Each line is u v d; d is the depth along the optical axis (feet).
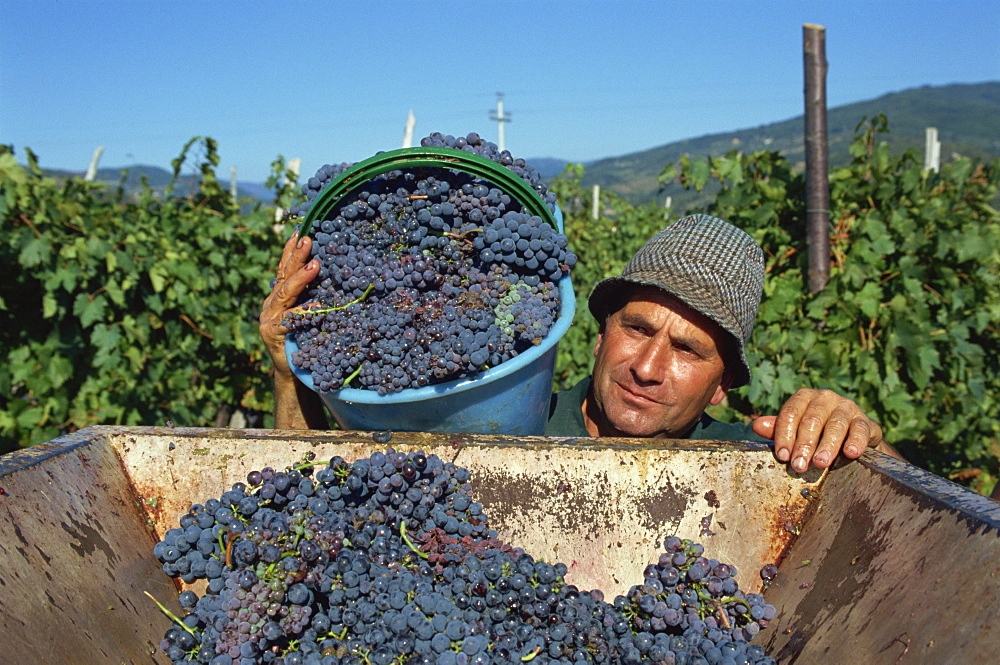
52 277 16.89
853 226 16.31
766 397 15.29
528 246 6.16
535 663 5.17
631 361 8.03
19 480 5.15
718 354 7.94
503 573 5.52
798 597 5.79
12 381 17.49
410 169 6.55
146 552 5.94
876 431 6.37
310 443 6.26
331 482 6.01
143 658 5.28
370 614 5.29
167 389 19.81
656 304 7.82
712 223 8.16
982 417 17.89
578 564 6.28
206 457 6.30
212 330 20.26
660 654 5.48
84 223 17.80
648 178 539.70
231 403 21.83
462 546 5.82
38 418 17.61
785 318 15.78
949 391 17.43
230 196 23.16
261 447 6.28
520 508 6.31
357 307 6.24
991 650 4.02
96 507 5.74
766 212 16.10
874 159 17.15
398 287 6.22
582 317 24.31
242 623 5.24
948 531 4.82
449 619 5.21
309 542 5.42
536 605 5.46
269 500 5.94
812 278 15.53
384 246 6.47
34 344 17.74
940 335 16.72
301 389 7.39
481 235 6.27
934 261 16.90
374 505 5.99
